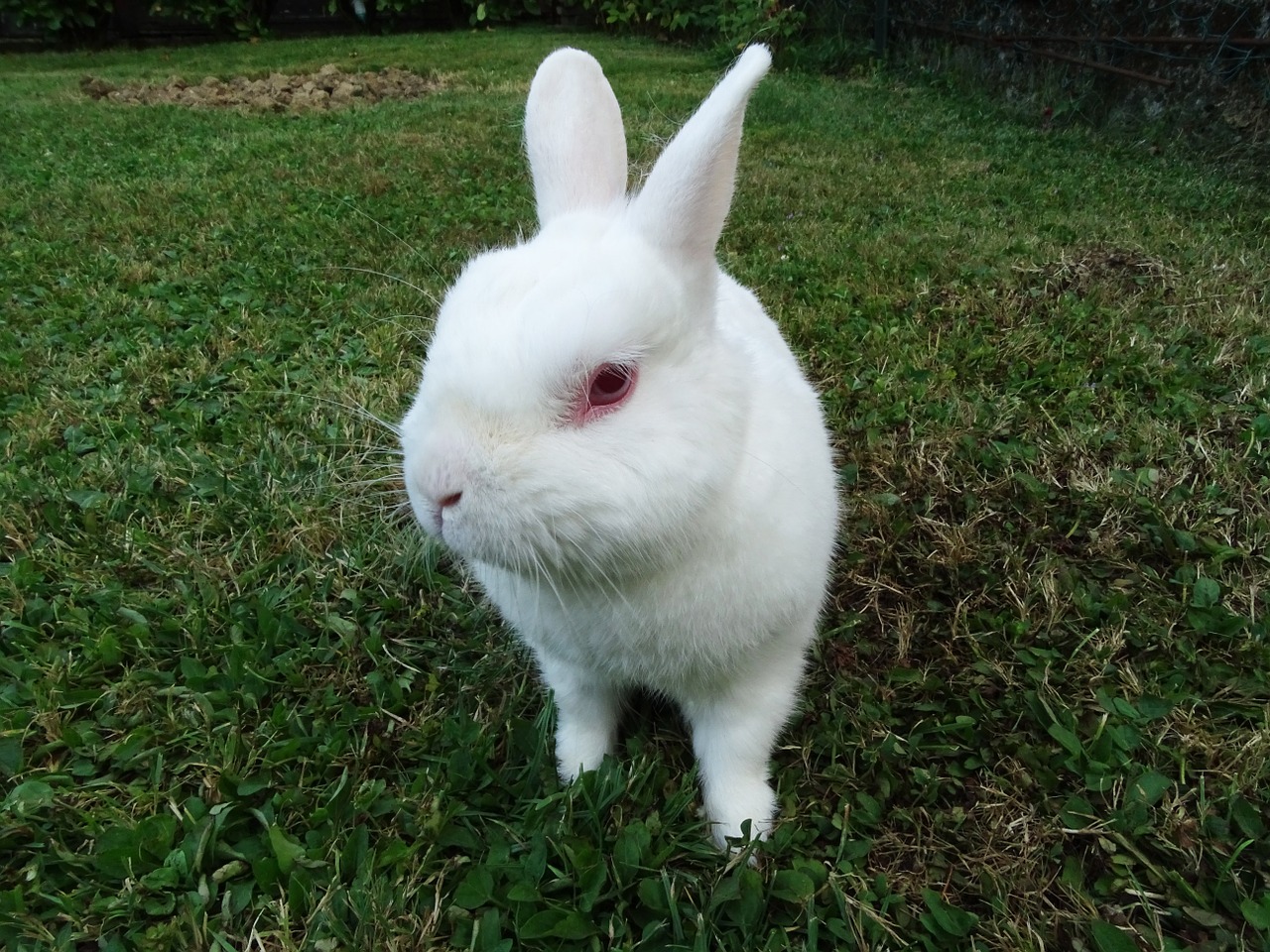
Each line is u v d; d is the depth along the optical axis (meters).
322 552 0.45
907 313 0.67
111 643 0.39
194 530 0.46
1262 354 0.58
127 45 2.45
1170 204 0.93
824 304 0.67
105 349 0.65
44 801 0.32
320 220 0.89
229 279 0.77
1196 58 1.10
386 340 0.64
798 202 0.94
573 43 2.09
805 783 0.35
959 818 0.33
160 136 1.31
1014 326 0.64
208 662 0.39
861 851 0.32
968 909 0.31
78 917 0.29
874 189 0.99
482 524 0.25
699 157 0.27
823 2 1.76
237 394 0.59
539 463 0.25
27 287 0.75
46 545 0.45
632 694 0.40
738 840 0.32
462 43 2.13
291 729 0.36
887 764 0.35
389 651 0.41
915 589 0.43
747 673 0.32
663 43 2.08
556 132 0.34
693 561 0.28
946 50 1.54
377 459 0.50
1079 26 1.28
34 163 1.16
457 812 0.33
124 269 0.78
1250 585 0.41
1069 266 0.73
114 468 0.50
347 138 1.24
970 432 0.52
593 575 0.27
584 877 0.30
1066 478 0.49
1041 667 0.38
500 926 0.29
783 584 0.30
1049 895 0.31
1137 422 0.52
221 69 1.83
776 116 1.33
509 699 0.38
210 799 0.34
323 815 0.32
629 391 0.26
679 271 0.28
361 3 2.51
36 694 0.37
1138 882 0.31
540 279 0.26
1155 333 0.62
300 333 0.65
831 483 0.35
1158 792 0.32
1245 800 0.32
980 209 0.92
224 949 0.28
